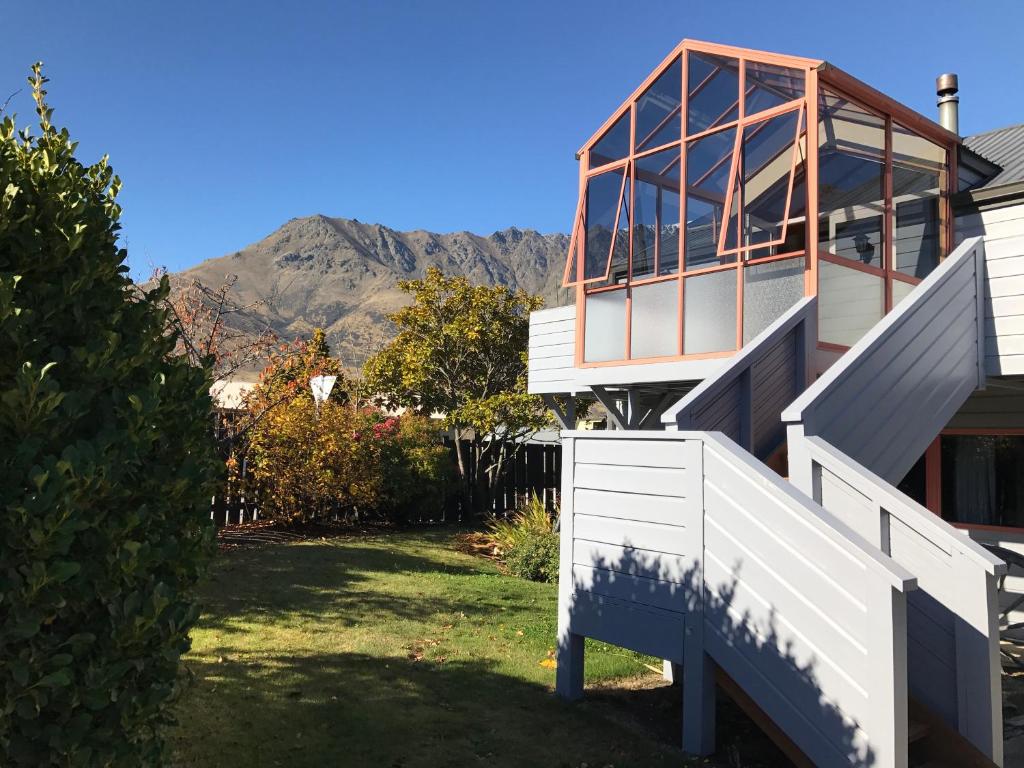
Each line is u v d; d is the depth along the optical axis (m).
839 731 3.55
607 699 5.21
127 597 2.25
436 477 15.28
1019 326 6.81
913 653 4.35
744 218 7.73
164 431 2.67
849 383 5.11
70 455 2.10
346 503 13.53
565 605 5.20
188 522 2.74
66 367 2.36
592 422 19.17
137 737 2.45
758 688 3.99
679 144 8.55
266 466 12.30
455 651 5.97
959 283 6.68
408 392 18.67
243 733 4.07
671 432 4.62
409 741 4.14
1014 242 6.89
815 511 3.73
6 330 2.16
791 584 3.84
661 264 8.71
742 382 5.61
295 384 12.51
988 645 3.92
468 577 9.38
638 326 8.91
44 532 2.00
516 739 4.30
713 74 8.24
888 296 7.96
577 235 9.73
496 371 18.55
